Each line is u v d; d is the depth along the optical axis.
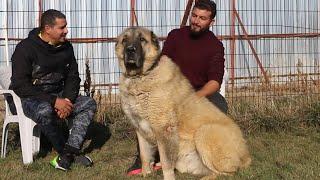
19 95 6.02
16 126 7.37
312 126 8.09
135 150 6.93
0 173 5.73
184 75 5.93
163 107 5.30
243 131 7.84
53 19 5.91
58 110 5.93
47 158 6.50
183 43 6.13
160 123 5.33
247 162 5.70
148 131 5.51
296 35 10.84
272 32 11.98
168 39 6.27
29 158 6.18
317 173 5.48
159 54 5.41
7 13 10.26
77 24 10.93
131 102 5.43
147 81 5.30
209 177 5.39
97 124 7.84
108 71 10.56
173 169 5.40
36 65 6.05
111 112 7.99
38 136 6.50
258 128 7.96
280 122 7.99
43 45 6.01
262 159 6.24
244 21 11.80
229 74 11.24
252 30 11.85
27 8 10.79
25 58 5.94
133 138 7.56
